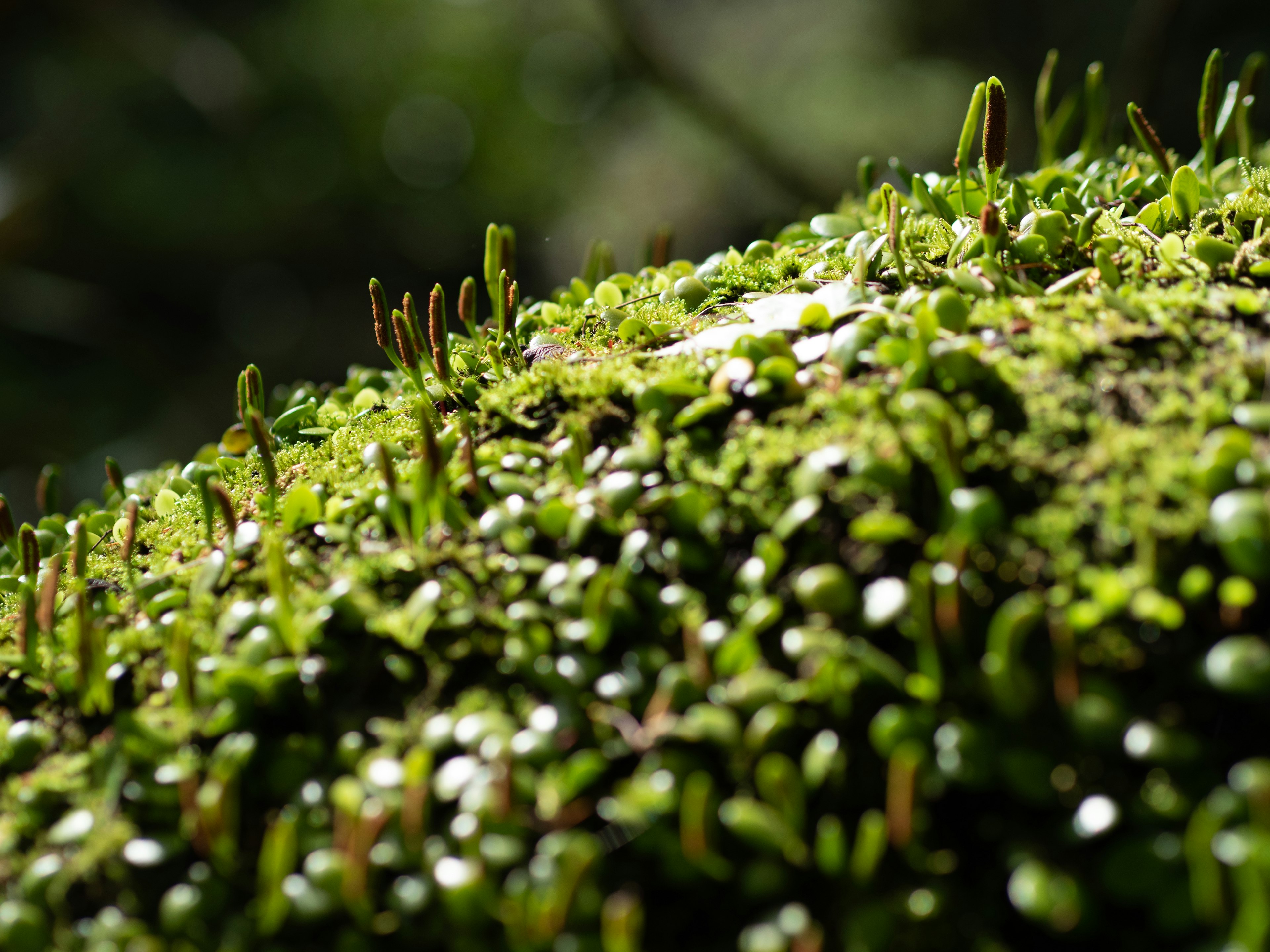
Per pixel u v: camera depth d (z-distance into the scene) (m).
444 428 0.66
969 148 0.67
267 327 3.02
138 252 2.81
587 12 3.01
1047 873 0.58
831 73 3.02
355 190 3.14
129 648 0.63
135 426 2.68
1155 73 1.29
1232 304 0.63
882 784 0.59
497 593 0.62
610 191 3.29
